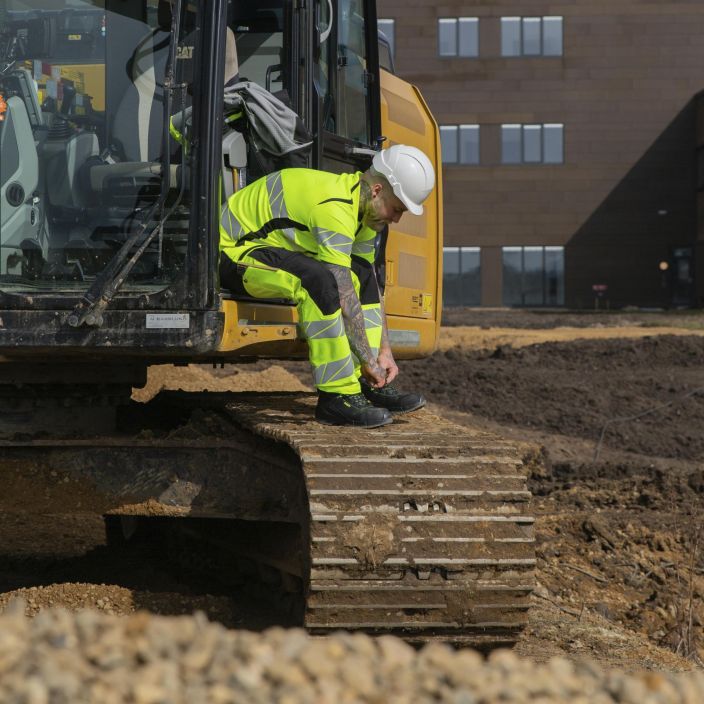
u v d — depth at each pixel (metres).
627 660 5.87
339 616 4.84
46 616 3.43
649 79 43.66
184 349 5.37
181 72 5.43
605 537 8.53
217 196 5.40
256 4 6.99
